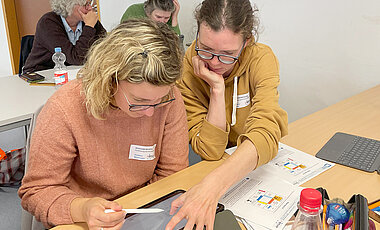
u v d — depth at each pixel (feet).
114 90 3.23
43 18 9.45
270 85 4.42
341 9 7.47
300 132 5.21
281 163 4.33
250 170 3.73
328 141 4.87
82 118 3.56
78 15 9.57
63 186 3.62
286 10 8.29
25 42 9.91
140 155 4.00
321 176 4.05
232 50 3.87
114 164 3.89
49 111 3.51
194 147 4.50
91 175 3.83
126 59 2.91
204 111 4.76
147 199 3.66
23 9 14.65
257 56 4.55
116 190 3.99
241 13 3.76
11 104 6.52
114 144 3.82
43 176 3.51
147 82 2.92
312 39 8.07
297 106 8.80
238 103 4.78
